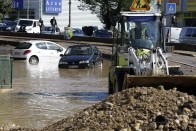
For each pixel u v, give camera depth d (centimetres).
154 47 2456
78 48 4531
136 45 2398
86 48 4516
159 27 2472
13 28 8838
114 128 1164
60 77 3644
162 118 1158
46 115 2009
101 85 3177
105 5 8319
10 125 1598
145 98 1298
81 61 4316
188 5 8519
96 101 2427
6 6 5853
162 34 2469
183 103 1248
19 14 11412
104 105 1314
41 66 4484
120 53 2406
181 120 1145
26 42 4912
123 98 1351
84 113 1322
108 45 6512
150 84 1705
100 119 1228
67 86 3077
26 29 8525
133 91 1367
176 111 1205
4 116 1973
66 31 7275
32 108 2181
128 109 1252
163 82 1673
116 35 2530
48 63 4788
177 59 4881
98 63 4497
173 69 2406
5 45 6731
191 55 5359
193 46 5969
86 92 2800
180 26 8612
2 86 2802
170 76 1659
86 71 4150
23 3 11250
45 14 11244
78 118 1305
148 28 2477
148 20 2481
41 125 1780
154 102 1265
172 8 4456
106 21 8488
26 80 3372
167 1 8381
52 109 2162
